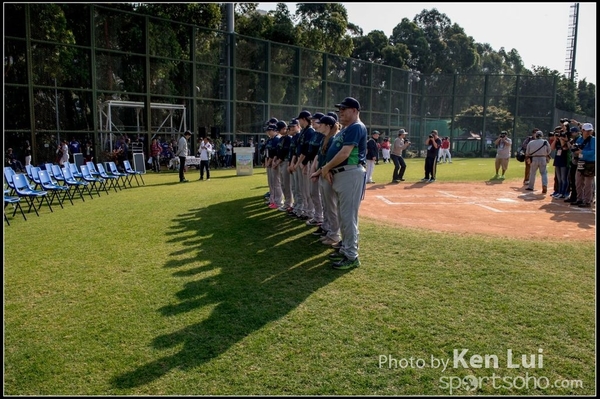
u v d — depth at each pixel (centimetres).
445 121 3619
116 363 338
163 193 1254
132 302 452
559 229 762
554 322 396
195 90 2241
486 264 561
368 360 339
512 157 3541
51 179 1103
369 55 4372
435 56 4950
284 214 916
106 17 1909
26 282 514
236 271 546
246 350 354
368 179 1507
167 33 2116
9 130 1659
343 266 550
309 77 2727
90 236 736
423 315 413
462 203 1066
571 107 4769
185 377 319
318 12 3362
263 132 2539
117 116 1995
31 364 340
